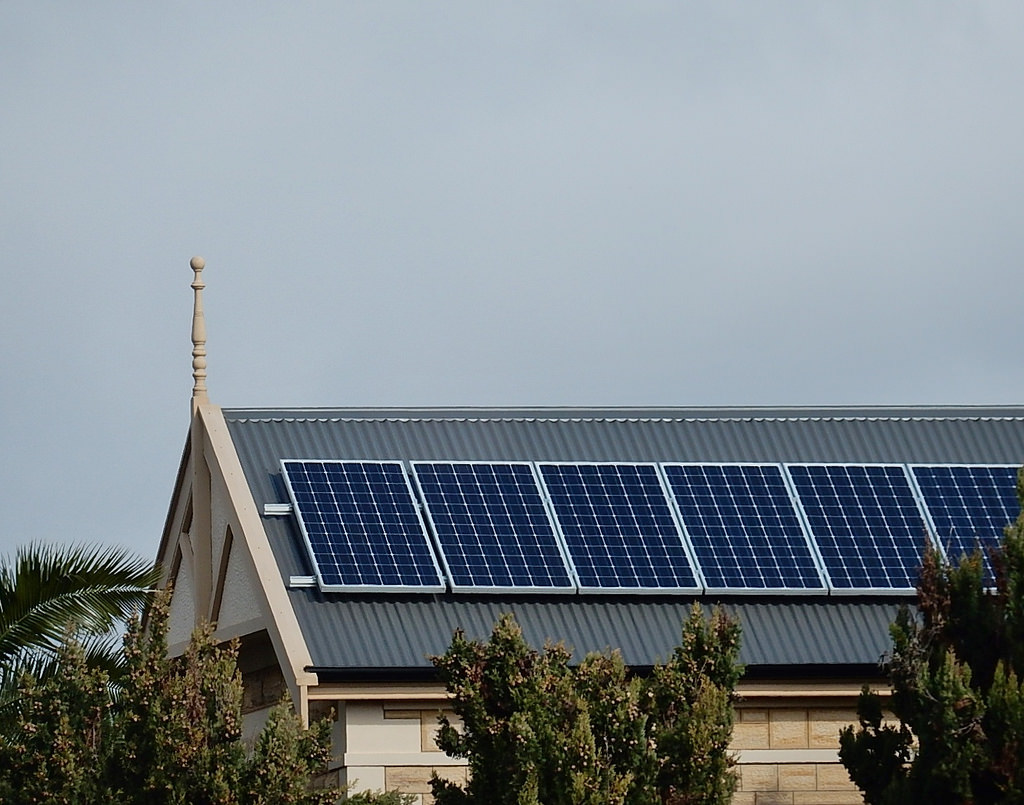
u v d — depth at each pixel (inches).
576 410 3307.1
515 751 2436.0
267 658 3075.8
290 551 2984.7
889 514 3164.4
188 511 3272.6
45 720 2596.0
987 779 2507.4
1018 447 3368.6
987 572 3070.9
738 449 3277.6
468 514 3058.6
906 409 3403.1
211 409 3179.1
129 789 2561.5
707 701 2471.7
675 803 2454.5
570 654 2623.0
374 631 2878.9
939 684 2508.6
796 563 3058.6
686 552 3051.2
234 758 2546.8
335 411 3238.2
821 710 2923.2
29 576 2741.1
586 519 3083.2
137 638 2672.2
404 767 2797.7
